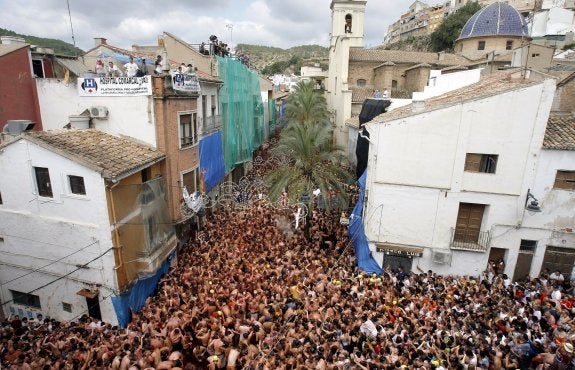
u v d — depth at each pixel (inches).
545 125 622.8
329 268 695.7
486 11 2021.4
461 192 677.3
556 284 663.1
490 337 479.8
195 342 512.7
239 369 451.2
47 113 718.5
